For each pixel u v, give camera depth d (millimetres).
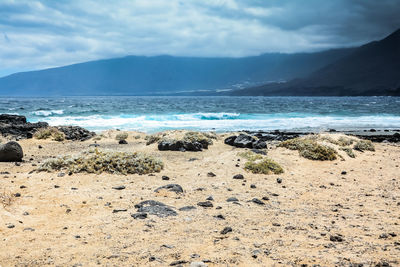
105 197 9055
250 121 51281
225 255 5215
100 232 6332
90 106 94250
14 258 5047
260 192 10312
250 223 7043
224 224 6930
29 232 6277
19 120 34562
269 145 23094
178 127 41875
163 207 7941
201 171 13539
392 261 4945
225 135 27031
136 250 5422
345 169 14797
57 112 65125
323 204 9070
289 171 13906
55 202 8414
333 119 56156
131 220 7086
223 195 9750
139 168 12773
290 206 8742
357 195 10242
